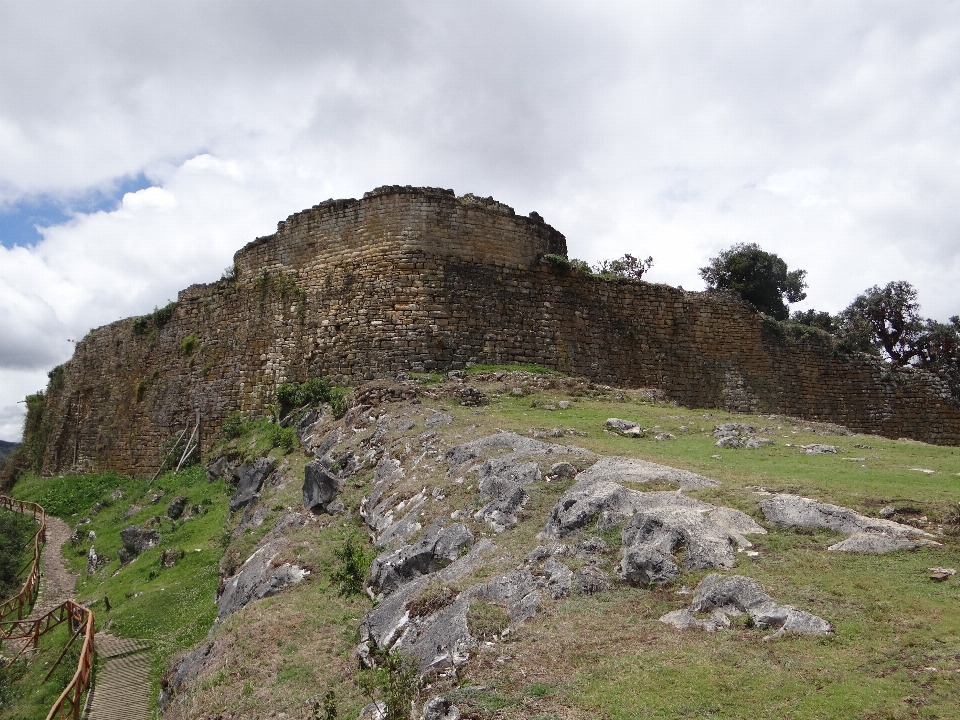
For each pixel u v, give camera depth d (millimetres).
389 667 8703
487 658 7957
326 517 17641
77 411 44312
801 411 35000
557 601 8984
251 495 24500
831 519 9961
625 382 31594
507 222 30359
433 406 22938
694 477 12336
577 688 7043
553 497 12406
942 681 6188
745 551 9414
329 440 23156
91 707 14570
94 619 19062
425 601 9992
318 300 30266
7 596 26000
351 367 28375
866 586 8148
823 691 6328
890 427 35781
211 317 34938
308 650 11125
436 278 28500
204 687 11070
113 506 34688
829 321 45750
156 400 37344
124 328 41969
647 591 8930
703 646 7457
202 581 20312
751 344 34812
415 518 13922
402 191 29234
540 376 27172
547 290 30672
